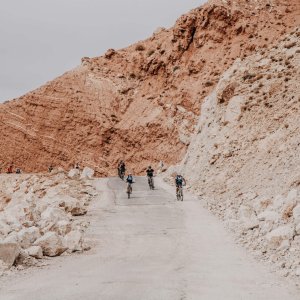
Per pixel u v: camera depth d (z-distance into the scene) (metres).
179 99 71.88
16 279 9.17
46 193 30.77
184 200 25.58
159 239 14.84
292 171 21.17
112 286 8.30
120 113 76.88
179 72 76.56
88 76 83.69
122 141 71.94
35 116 76.50
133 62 85.88
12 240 11.06
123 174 40.97
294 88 30.78
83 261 11.46
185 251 12.39
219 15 78.88
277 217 14.03
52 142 73.50
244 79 36.03
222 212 20.30
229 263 10.46
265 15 79.12
